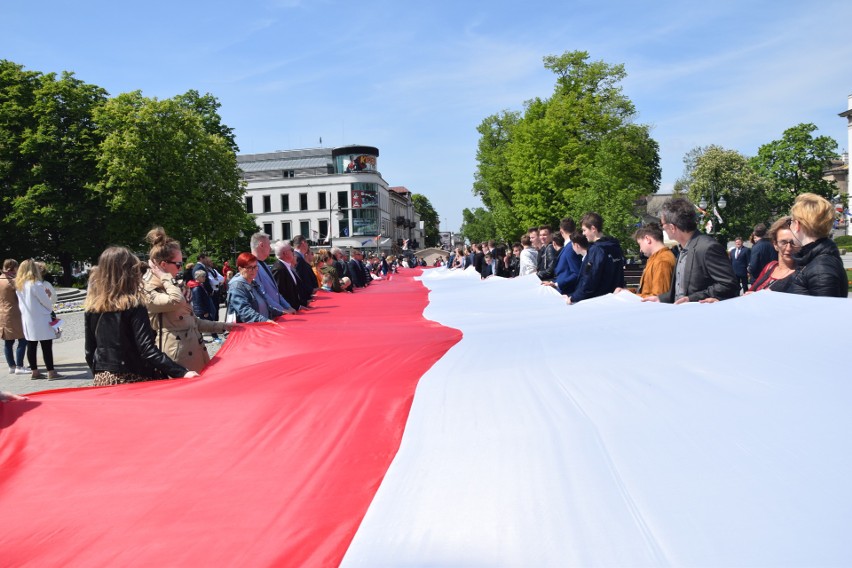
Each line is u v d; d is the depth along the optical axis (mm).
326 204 99562
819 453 1861
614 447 2098
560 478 2018
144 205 40406
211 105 53938
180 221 42781
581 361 3051
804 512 1682
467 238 128000
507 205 54031
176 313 5086
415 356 4059
